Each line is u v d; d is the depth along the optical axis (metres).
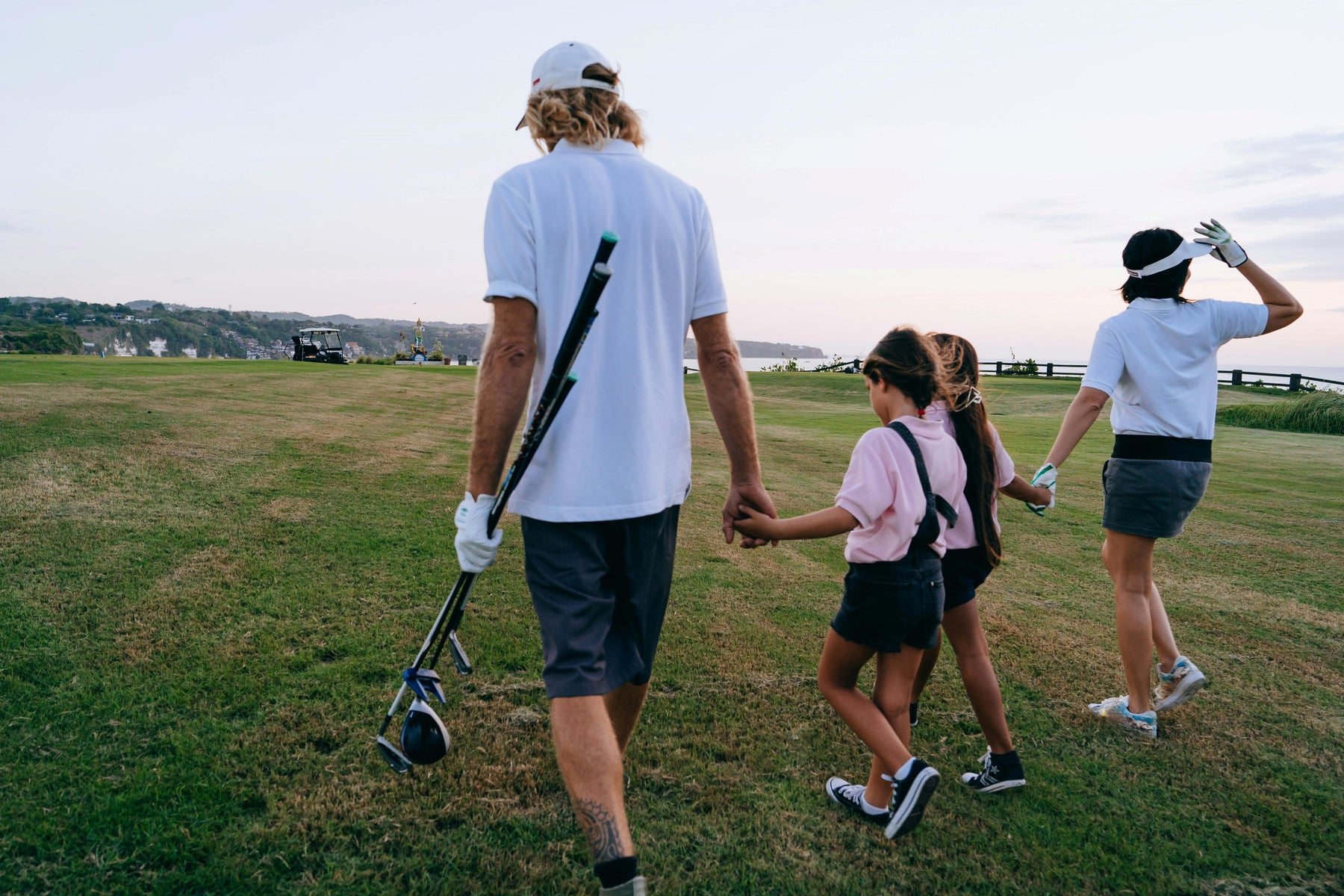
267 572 4.00
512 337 1.64
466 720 2.74
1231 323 2.87
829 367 41.75
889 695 2.33
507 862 2.04
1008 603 4.46
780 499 7.10
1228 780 2.66
